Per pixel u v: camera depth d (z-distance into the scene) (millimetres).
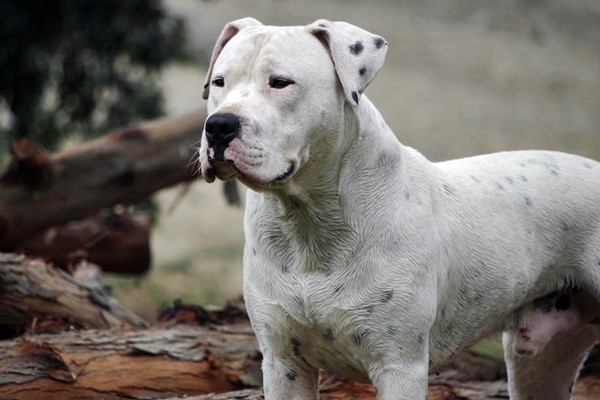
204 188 29906
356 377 8891
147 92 24266
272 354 8719
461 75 40688
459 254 8867
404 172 8680
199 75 35844
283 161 7980
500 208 9188
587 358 11609
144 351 10961
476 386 11445
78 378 10516
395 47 43500
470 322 9148
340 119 8266
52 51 23703
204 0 28453
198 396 10250
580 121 36094
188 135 16297
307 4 47406
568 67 42656
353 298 8320
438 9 49188
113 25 23594
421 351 8453
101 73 23891
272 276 8492
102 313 12445
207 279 23703
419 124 34500
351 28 8328
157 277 23375
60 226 16219
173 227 26781
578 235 9477
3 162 23531
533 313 9648
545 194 9422
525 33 46594
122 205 16625
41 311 12023
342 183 8352
